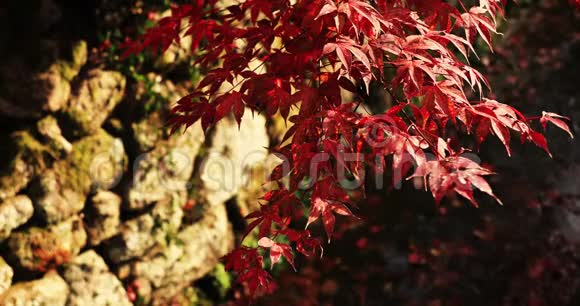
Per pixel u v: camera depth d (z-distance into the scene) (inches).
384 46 86.2
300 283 199.5
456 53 253.0
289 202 103.0
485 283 202.1
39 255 161.9
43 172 163.2
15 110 160.7
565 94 261.9
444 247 214.7
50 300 160.9
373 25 86.6
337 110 87.3
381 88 232.7
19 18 160.7
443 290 199.9
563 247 214.7
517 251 213.3
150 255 180.1
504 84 263.3
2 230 156.6
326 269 205.5
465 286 201.2
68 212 166.1
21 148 160.7
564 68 269.0
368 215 226.1
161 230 181.3
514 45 271.7
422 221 225.3
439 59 93.5
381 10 92.7
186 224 187.8
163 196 182.1
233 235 200.8
